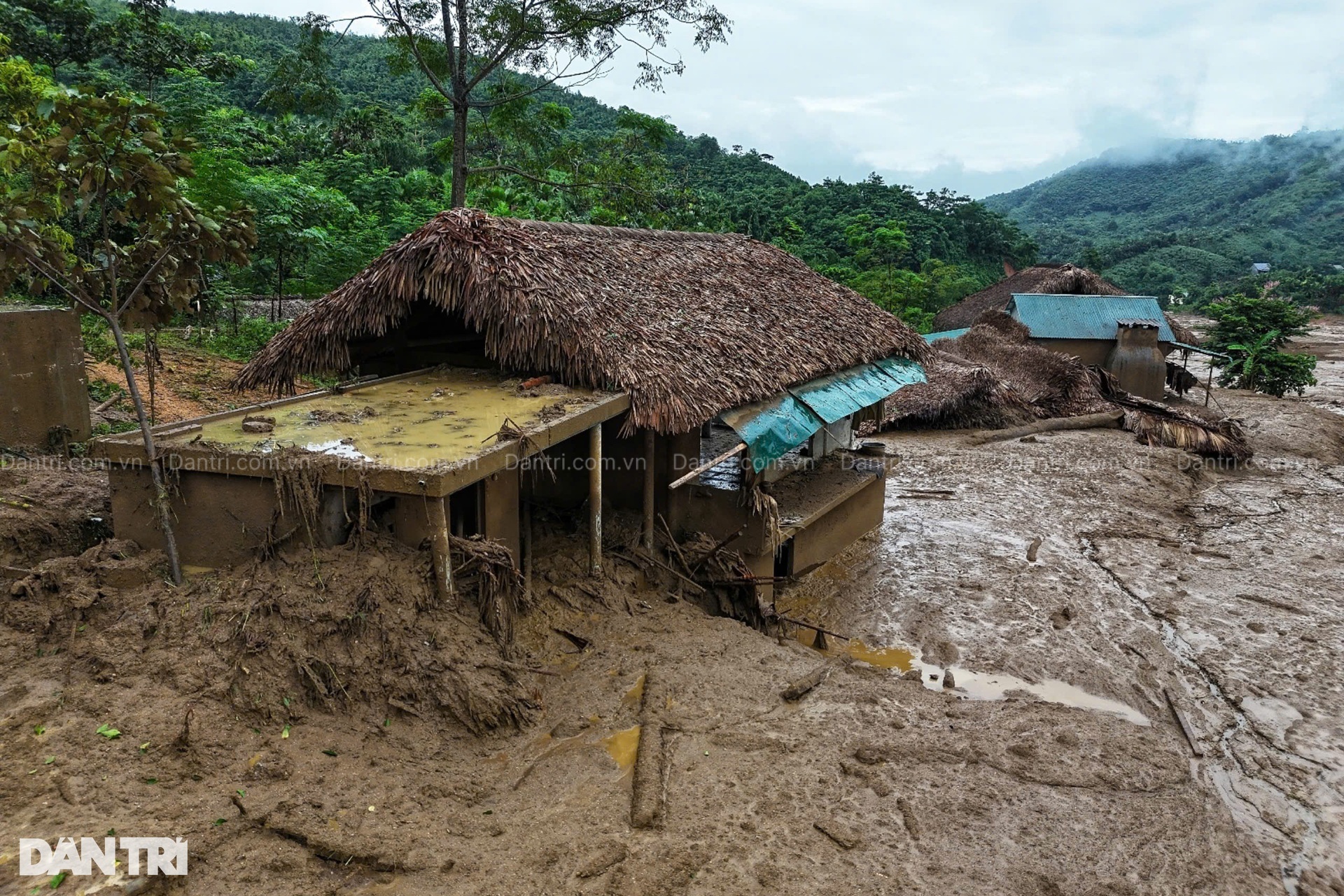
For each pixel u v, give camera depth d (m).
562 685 6.58
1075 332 28.00
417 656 5.72
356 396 8.18
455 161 18.16
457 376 9.07
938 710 6.98
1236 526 14.45
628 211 22.94
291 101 19.33
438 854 4.62
